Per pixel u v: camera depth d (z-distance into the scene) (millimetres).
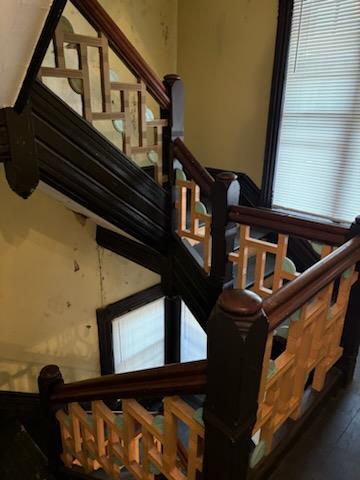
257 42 2811
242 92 3014
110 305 3379
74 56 2678
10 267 2721
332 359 1545
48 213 2777
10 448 2477
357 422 1498
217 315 789
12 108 1464
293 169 2840
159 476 1442
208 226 2119
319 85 2545
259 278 1940
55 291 3006
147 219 2180
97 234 3047
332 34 2400
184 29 3295
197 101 3387
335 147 2576
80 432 1692
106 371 3500
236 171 3236
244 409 860
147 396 1099
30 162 1591
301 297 1039
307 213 2846
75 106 2764
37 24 1070
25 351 2986
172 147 2137
